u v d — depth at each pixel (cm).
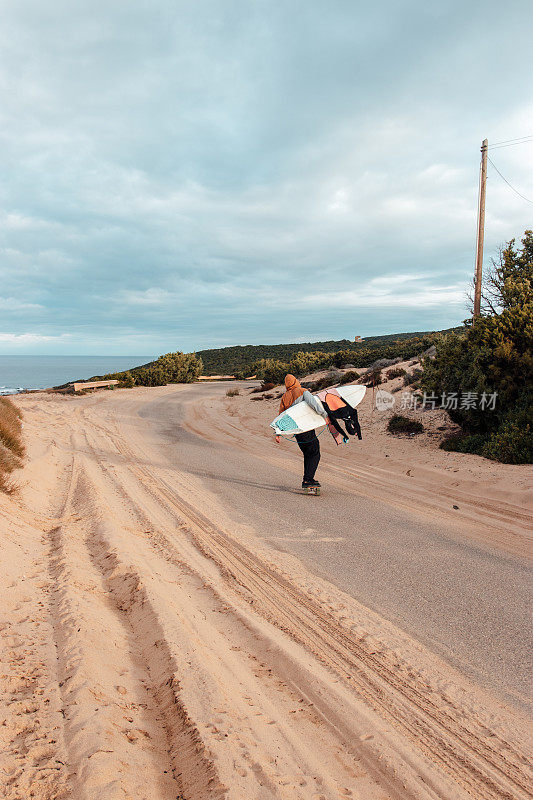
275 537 607
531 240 1669
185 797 185
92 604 357
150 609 357
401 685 304
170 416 2173
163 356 5016
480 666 329
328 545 580
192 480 937
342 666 322
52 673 256
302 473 1039
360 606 418
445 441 1170
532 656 344
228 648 323
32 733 204
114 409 2289
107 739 204
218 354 10156
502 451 987
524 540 604
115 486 829
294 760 217
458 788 217
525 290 1438
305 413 837
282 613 399
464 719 273
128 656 296
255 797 185
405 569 506
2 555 412
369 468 1056
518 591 455
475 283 1717
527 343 1095
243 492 849
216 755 206
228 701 253
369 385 2114
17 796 166
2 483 627
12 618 314
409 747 243
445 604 425
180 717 235
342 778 212
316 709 266
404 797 206
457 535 621
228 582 456
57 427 1525
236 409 2464
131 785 181
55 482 822
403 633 372
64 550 473
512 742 256
